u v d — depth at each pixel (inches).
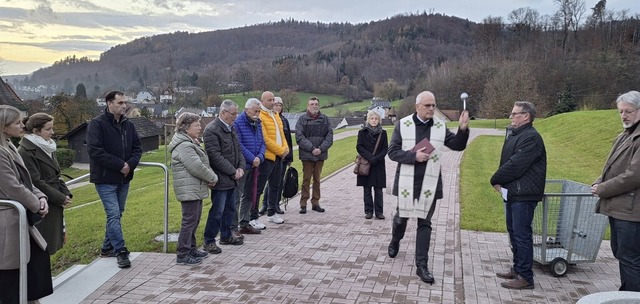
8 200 152.9
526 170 190.4
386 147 312.8
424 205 203.3
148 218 332.5
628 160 167.3
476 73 2509.8
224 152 242.2
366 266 221.9
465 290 193.2
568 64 2167.8
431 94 204.2
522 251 194.2
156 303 179.6
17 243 154.0
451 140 203.3
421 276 203.5
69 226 337.7
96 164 213.9
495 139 1144.2
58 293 188.5
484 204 355.6
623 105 169.0
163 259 230.4
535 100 2079.2
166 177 240.1
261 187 287.9
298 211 338.6
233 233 256.8
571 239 207.2
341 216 324.5
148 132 1706.4
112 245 223.6
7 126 158.6
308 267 219.9
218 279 204.2
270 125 292.8
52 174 196.2
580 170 591.5
